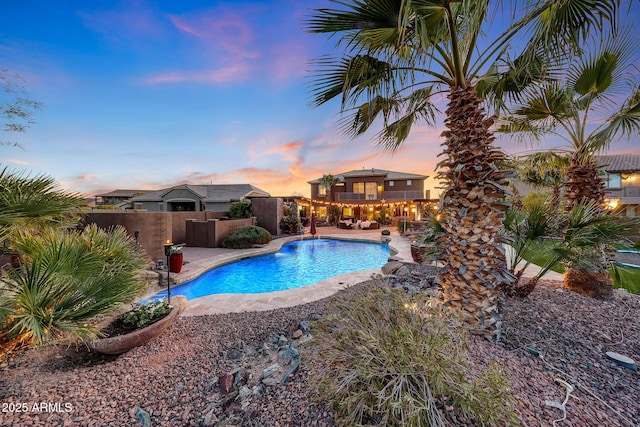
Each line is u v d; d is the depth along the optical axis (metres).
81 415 1.98
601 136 4.07
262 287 7.10
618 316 3.36
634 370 2.28
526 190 12.32
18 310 2.12
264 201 16.66
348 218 23.91
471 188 2.82
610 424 1.62
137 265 3.48
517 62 3.29
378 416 1.57
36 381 2.33
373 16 2.56
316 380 1.80
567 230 3.64
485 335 2.73
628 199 16.25
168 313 3.43
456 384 1.48
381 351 1.55
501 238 2.91
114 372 2.52
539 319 3.24
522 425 1.54
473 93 2.86
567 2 2.43
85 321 2.39
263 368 2.42
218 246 11.42
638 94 3.67
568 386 1.98
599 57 3.77
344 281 5.97
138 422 1.92
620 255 6.69
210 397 2.14
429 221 4.24
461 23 3.31
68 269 2.43
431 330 1.74
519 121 4.84
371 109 3.56
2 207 2.34
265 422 1.76
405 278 5.36
